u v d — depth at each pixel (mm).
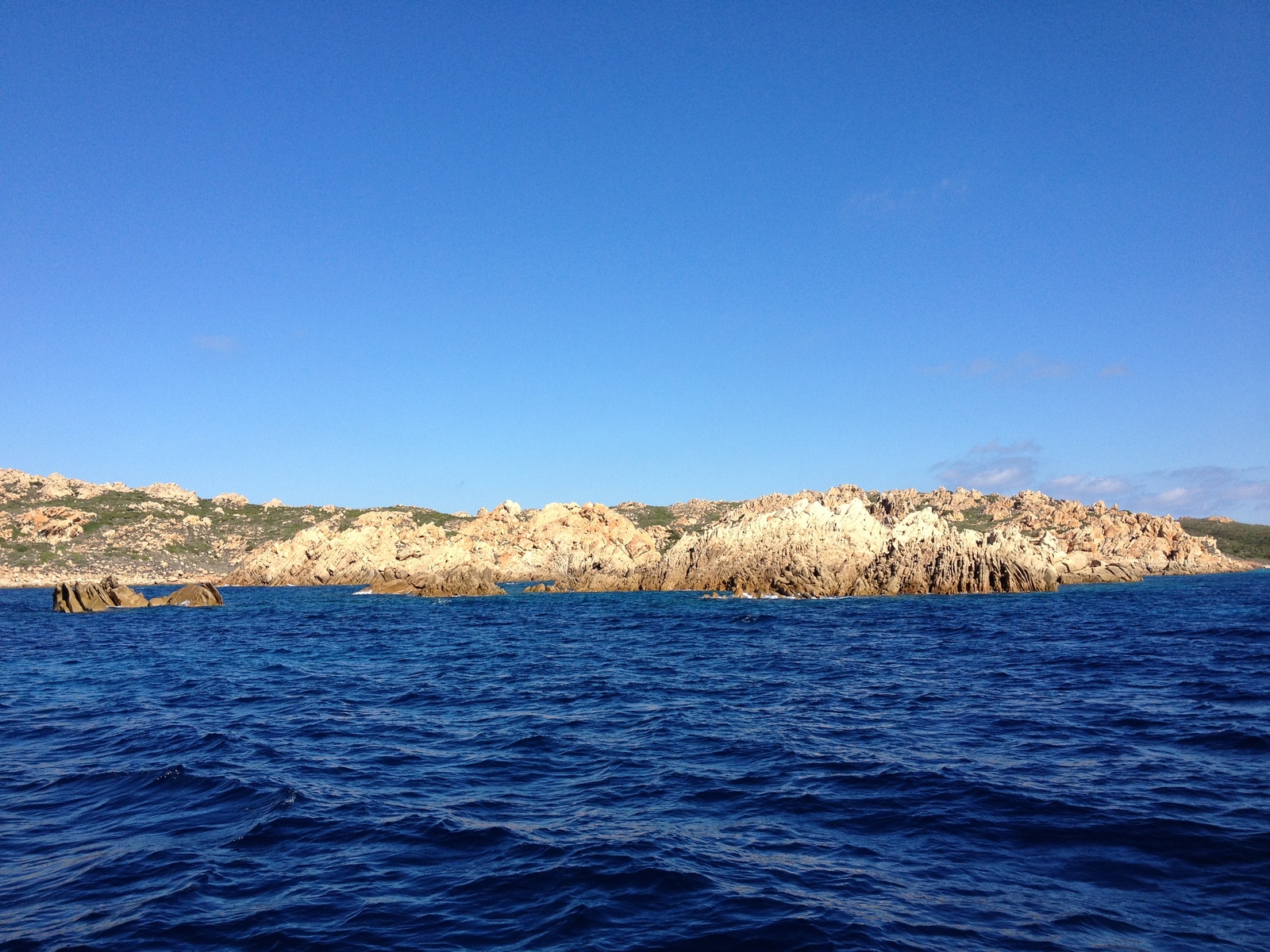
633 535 145875
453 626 63125
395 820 14891
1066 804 15227
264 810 15523
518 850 13359
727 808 15562
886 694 28438
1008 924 10375
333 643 50625
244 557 181625
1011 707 25578
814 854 13000
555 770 18656
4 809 15727
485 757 19922
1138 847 12992
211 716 25516
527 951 9812
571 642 50062
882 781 17094
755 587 95438
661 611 75688
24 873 12508
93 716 25688
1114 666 34719
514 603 93562
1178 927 10203
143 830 14500
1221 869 12023
